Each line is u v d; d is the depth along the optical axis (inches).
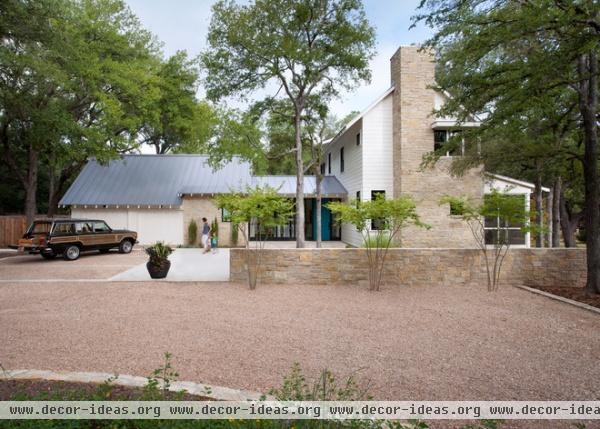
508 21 294.8
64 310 270.8
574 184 641.6
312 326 234.4
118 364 170.1
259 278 377.1
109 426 103.7
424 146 637.3
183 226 807.7
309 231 905.5
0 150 762.2
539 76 286.5
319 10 613.3
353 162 766.5
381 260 373.1
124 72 689.6
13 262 554.6
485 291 345.7
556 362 178.7
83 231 601.3
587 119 332.2
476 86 350.6
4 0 449.4
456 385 153.0
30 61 514.0
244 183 847.7
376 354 187.2
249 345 198.4
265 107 712.4
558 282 376.5
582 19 267.6
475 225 635.5
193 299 307.4
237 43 601.3
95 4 761.6
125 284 370.6
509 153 403.5
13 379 144.3
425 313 267.7
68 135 637.3
